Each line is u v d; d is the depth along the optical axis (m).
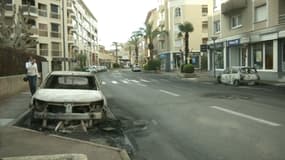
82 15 91.31
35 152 6.61
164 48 71.62
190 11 65.31
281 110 12.11
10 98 16.27
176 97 17.20
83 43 93.50
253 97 16.64
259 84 26.42
